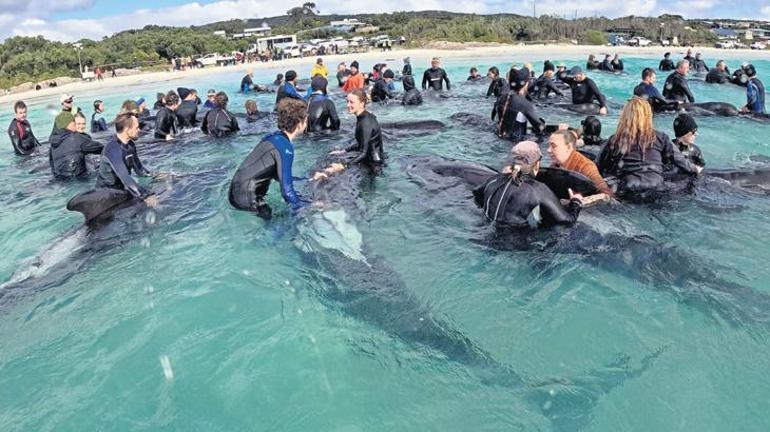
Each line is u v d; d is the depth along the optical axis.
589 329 3.62
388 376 3.21
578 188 5.37
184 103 12.27
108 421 2.85
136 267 4.72
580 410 2.87
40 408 2.96
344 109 14.79
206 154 9.33
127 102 10.30
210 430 2.79
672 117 11.98
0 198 7.50
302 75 34.22
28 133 11.04
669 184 6.16
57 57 43.31
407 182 6.84
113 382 3.18
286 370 3.28
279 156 5.71
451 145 9.24
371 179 7.02
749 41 73.44
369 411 2.93
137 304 4.09
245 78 22.38
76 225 5.86
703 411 2.82
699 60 25.88
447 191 6.39
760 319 3.62
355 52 55.19
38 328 3.78
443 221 5.50
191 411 2.93
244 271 4.58
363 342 3.54
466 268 4.51
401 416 2.88
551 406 2.91
